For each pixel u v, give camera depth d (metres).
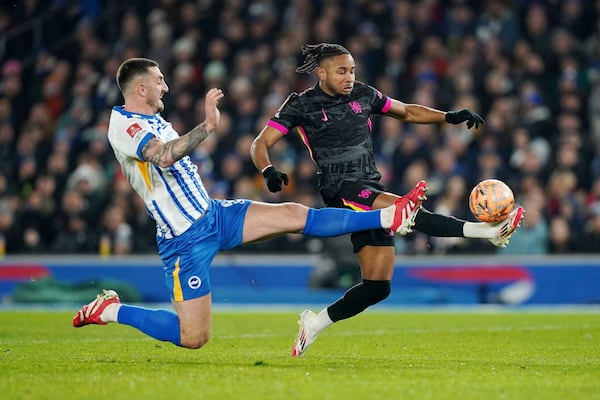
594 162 52.47
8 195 57.12
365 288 24.00
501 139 53.75
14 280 50.56
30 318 38.00
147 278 49.56
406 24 61.00
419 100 55.34
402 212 21.91
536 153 52.47
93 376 20.03
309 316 24.47
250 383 19.06
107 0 68.00
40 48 66.69
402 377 20.17
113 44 65.81
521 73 57.31
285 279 49.28
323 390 18.25
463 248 49.03
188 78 60.16
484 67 57.91
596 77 57.06
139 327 22.42
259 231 22.41
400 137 54.59
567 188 50.09
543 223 48.75
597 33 59.53
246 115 57.25
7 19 67.88
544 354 25.75
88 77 63.53
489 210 21.77
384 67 58.94
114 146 21.91
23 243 52.88
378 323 36.59
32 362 22.80
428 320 37.97
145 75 22.41
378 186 24.66
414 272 48.56
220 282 49.94
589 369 21.88
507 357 24.95
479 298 47.97
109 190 54.25
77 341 29.06
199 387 18.56
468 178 51.66
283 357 24.52
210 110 20.59
